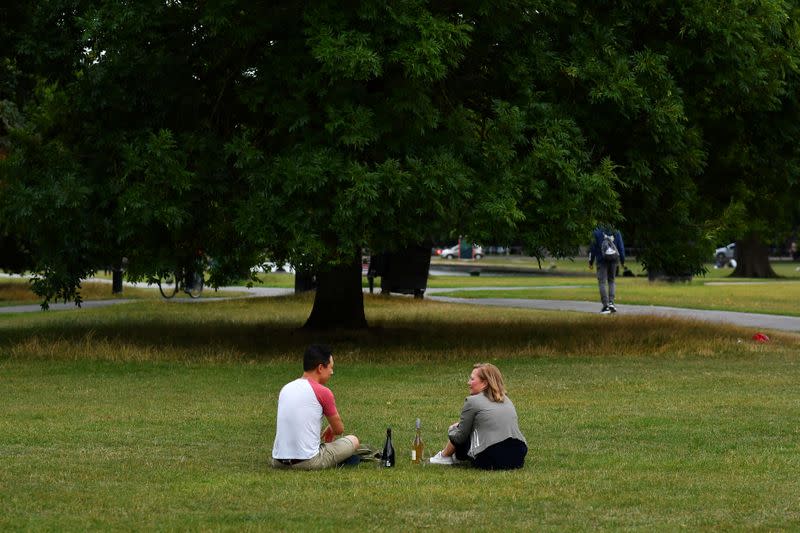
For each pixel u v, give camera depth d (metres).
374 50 28.22
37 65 32.50
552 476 15.59
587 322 41.44
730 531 12.45
